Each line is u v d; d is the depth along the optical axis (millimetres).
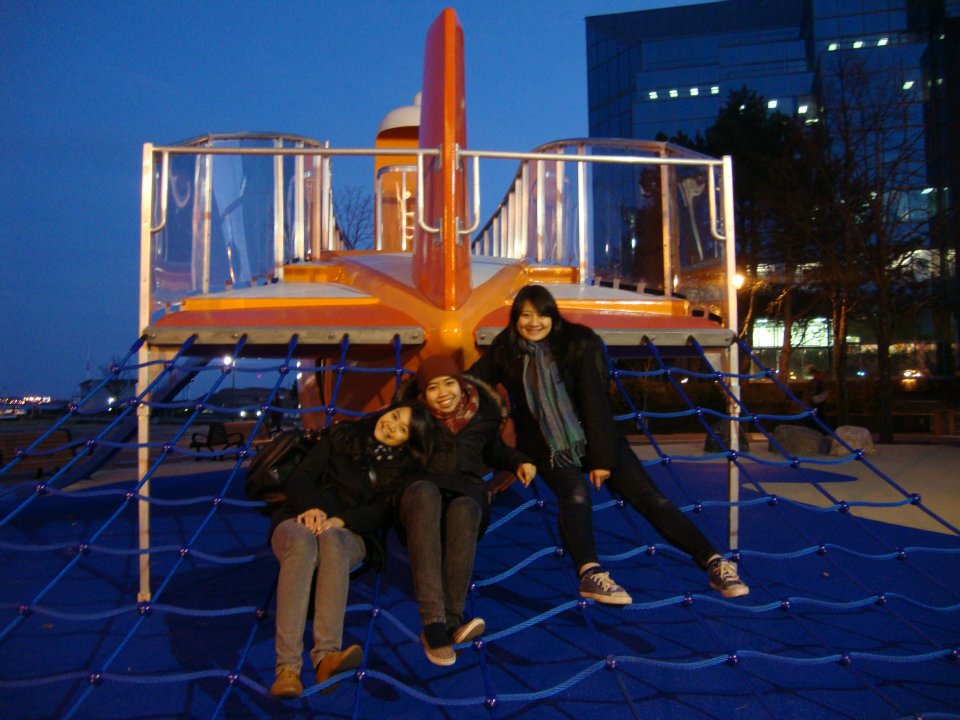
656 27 41844
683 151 5582
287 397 19875
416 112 11172
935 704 3031
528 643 3721
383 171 11102
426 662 3498
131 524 7105
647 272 5883
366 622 4070
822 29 36094
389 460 3273
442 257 4336
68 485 7770
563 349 3613
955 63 29469
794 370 32125
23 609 2924
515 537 6113
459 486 3242
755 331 32531
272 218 5504
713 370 4969
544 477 3648
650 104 40250
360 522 3098
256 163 5453
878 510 7090
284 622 2719
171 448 3689
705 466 10977
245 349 4770
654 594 4465
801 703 3035
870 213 18703
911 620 3990
